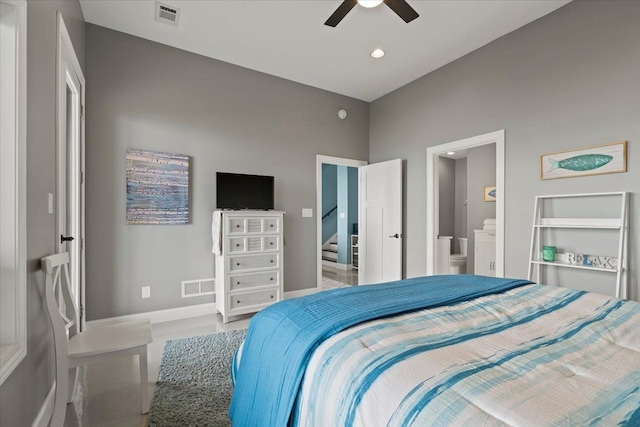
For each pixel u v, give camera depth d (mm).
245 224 3350
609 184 2424
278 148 4051
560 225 2668
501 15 2814
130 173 3104
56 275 1656
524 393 705
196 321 3285
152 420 1649
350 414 763
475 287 1679
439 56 3545
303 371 983
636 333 1095
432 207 3904
